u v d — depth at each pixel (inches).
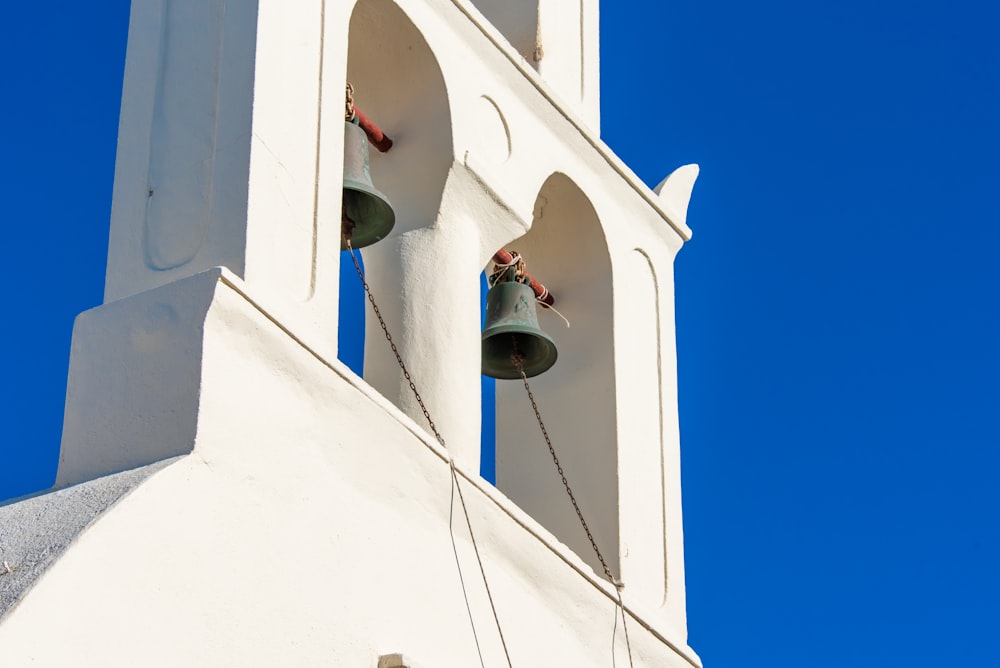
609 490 611.2
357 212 569.6
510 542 537.6
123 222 526.3
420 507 515.2
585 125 637.9
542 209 640.4
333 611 476.7
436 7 594.9
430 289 577.9
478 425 569.6
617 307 634.8
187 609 443.8
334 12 551.8
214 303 481.4
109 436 482.3
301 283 511.5
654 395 638.5
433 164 587.5
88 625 422.6
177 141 528.4
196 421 468.8
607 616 566.6
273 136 519.5
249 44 527.8
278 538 472.1
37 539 437.4
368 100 601.0
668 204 668.7
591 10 678.5
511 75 615.5
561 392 629.9
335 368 499.5
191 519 454.9
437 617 505.7
